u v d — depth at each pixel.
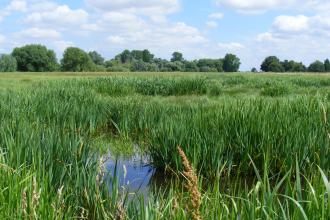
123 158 8.65
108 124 11.73
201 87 21.80
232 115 8.26
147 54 162.38
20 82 33.81
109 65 137.25
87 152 6.27
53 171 5.29
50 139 6.21
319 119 7.81
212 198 4.02
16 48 132.38
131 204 4.22
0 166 4.69
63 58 132.00
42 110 11.13
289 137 7.43
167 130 7.97
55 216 3.91
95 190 4.67
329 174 6.32
